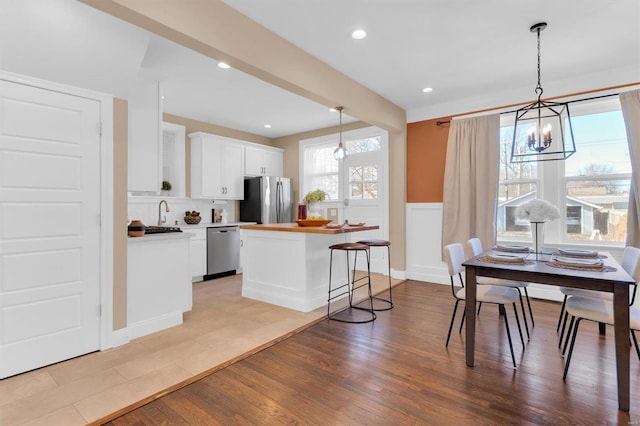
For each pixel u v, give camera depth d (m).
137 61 2.55
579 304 2.13
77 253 2.42
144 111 3.00
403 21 2.57
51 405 1.83
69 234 2.38
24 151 2.19
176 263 3.10
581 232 3.71
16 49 2.08
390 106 4.48
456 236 4.33
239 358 2.40
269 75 2.72
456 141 4.34
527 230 4.04
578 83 3.64
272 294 3.76
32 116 2.21
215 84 3.79
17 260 2.17
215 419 1.72
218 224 5.22
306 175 6.22
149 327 2.86
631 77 3.36
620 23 2.59
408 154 4.91
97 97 2.50
